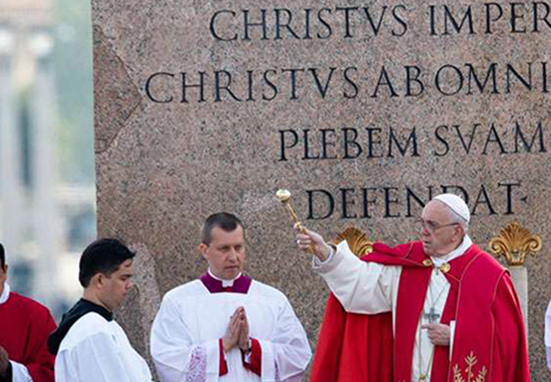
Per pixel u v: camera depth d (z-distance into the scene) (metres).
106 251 15.75
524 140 21.30
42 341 18.23
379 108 21.27
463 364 17.48
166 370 17.56
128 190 21.16
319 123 21.25
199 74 21.25
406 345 17.78
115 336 15.57
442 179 21.25
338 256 17.81
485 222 21.23
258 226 21.17
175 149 21.20
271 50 21.30
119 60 21.22
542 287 21.08
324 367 18.20
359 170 21.23
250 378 17.55
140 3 21.25
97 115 21.17
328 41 21.31
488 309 17.61
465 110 21.30
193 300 17.92
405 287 17.92
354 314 18.09
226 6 21.31
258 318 17.89
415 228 21.20
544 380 21.03
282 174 21.22
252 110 21.25
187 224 21.16
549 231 21.23
